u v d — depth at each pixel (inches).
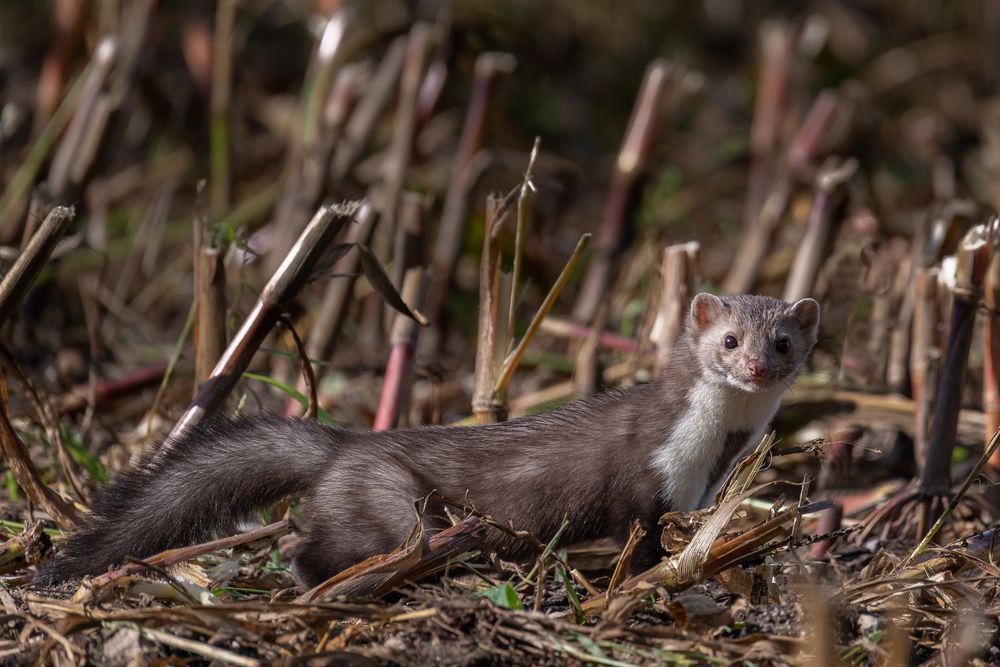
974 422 450.0
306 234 359.3
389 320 522.3
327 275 371.2
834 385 469.7
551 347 597.3
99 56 557.0
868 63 981.8
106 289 615.2
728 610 311.7
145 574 313.4
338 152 623.5
